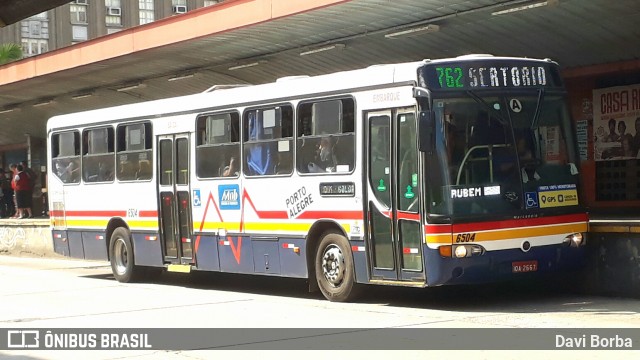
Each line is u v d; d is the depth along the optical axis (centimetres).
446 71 1052
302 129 1218
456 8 1595
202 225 1403
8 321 1082
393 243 1081
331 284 1185
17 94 2886
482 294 1234
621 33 1656
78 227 1703
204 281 1587
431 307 1117
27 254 2392
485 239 1033
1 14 1300
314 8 1639
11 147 3959
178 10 7712
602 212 1958
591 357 766
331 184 1166
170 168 1474
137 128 1551
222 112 1365
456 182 1031
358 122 1127
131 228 1563
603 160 1959
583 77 1953
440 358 777
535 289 1237
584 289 1170
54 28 7200
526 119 1088
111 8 7431
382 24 1752
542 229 1071
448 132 1037
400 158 1071
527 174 1074
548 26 1647
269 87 1279
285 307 1159
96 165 1653
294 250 1229
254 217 1298
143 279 1602
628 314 995
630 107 1898
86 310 1176
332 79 1173
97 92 2780
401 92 1069
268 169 1276
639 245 1094
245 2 1803
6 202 3134
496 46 1811
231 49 2066
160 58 2197
